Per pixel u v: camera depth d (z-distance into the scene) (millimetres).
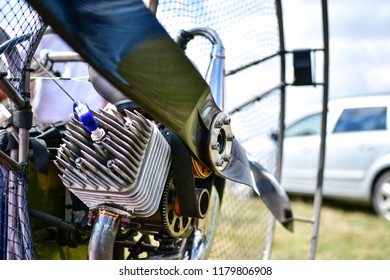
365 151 10836
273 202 3967
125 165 2717
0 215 3143
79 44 2109
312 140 11617
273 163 5766
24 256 3039
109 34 2209
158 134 2889
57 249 3734
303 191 11656
